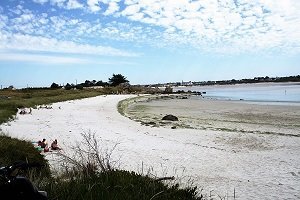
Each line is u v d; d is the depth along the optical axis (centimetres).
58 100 5884
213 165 1379
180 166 1344
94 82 13462
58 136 1964
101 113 3828
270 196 977
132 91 11119
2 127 2220
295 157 1559
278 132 2381
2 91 7850
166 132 2384
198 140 2047
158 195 557
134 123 2920
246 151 1712
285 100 5888
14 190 297
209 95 9831
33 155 1098
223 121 3081
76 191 521
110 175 636
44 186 551
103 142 1842
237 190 1026
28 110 3728
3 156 1024
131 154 1548
